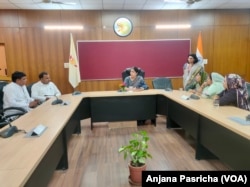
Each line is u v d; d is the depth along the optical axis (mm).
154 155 2951
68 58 5715
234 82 2652
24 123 2174
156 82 4805
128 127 4215
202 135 2703
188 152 3041
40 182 1602
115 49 5758
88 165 2711
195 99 3217
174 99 3393
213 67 6094
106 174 2488
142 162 2209
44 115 2498
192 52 5973
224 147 2205
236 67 6156
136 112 4207
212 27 5934
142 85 4523
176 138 3594
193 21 5867
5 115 2891
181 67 5996
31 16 5461
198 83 3996
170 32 5840
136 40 5770
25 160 1341
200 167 2600
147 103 4227
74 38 5641
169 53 5910
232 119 2080
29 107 3479
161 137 3650
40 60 5648
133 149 2234
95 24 5637
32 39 5551
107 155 2986
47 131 1905
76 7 5281
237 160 1990
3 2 4746
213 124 2410
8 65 5578
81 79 5789
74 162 2791
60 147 2373
